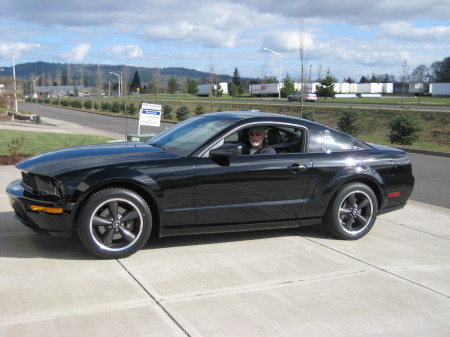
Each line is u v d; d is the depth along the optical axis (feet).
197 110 151.02
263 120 17.42
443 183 35.19
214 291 12.90
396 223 21.22
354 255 16.40
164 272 14.15
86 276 13.64
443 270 15.26
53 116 170.30
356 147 18.71
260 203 16.72
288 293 12.96
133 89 549.13
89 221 14.55
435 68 367.66
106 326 10.77
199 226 16.12
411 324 11.46
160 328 10.77
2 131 73.72
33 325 10.70
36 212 14.47
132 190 15.24
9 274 13.61
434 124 89.71
